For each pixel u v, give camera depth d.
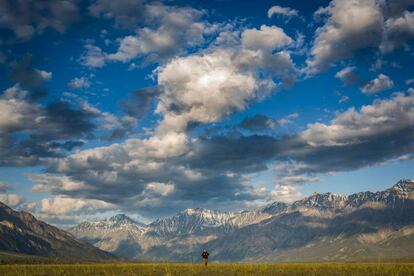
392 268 105.06
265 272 106.69
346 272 103.06
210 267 123.19
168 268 108.56
